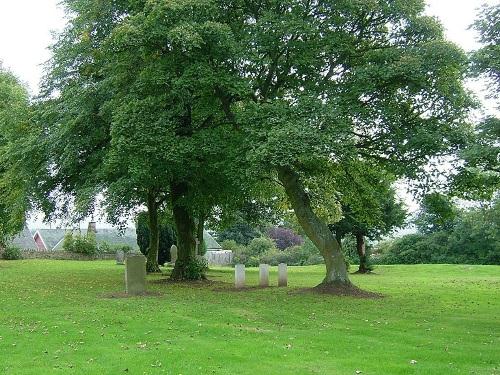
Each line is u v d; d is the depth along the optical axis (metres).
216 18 19.80
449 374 8.84
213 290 21.56
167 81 19.84
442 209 20.70
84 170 23.67
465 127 18.66
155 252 33.16
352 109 18.44
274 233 72.19
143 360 9.53
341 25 19.86
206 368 9.06
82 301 17.30
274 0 19.03
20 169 23.73
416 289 22.78
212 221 35.09
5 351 10.18
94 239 52.44
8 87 34.22
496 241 52.56
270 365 9.32
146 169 19.12
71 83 24.59
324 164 21.11
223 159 20.22
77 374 8.62
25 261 42.91
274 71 20.75
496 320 14.62
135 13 21.05
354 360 9.75
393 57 18.62
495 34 13.86
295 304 17.16
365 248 41.12
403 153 19.31
